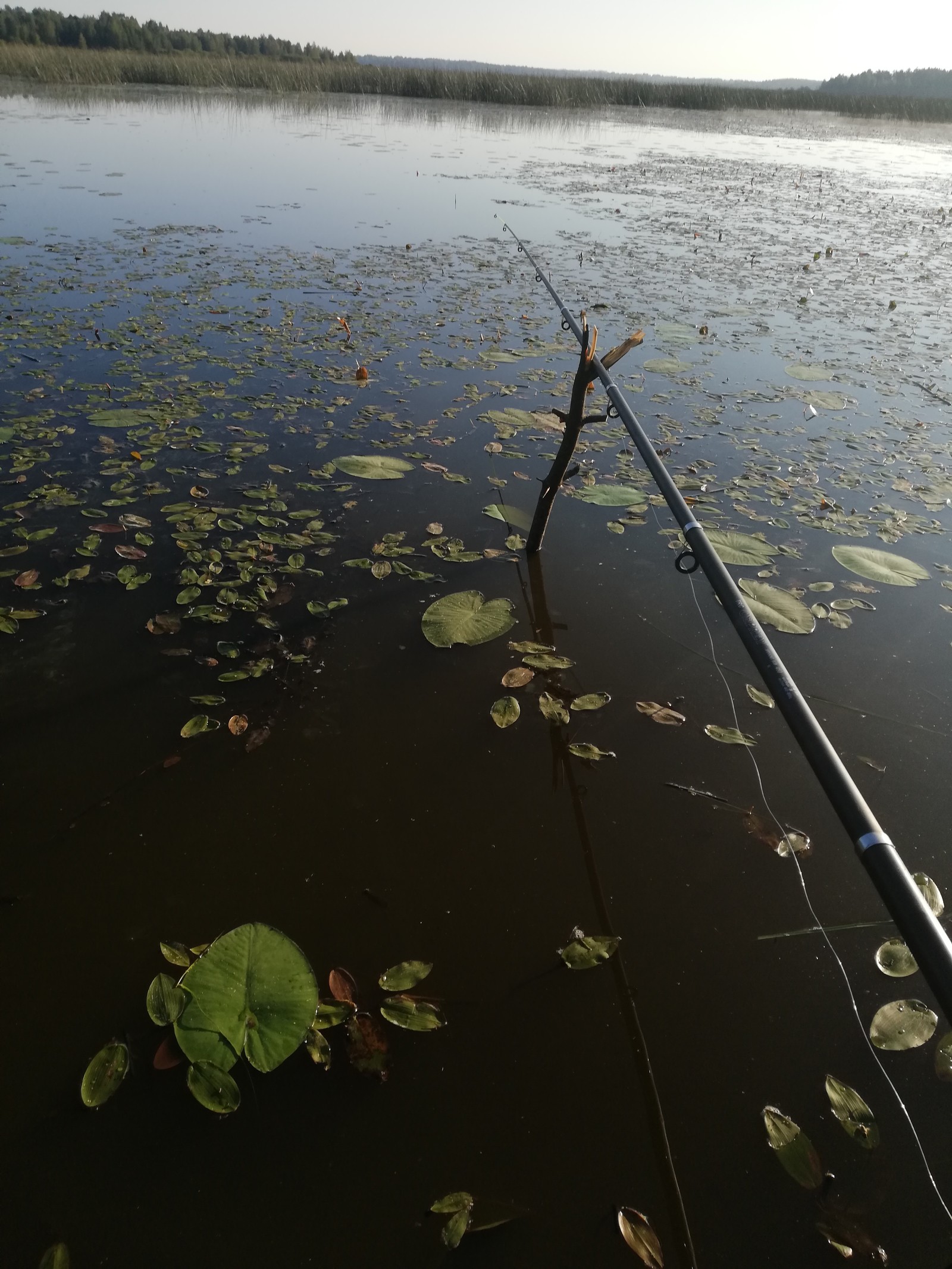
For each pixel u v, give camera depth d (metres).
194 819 2.11
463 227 9.70
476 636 2.77
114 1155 1.46
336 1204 1.41
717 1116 1.56
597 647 2.85
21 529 3.24
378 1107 1.54
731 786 2.31
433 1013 1.68
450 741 2.41
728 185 14.31
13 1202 1.39
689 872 2.05
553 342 5.93
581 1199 1.43
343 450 4.10
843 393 5.27
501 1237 1.37
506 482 3.90
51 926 1.82
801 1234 1.40
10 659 2.59
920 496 3.99
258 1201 1.41
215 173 11.91
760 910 1.97
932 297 7.90
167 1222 1.38
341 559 3.24
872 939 1.91
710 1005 1.76
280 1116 1.52
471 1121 1.53
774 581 3.27
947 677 2.78
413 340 5.76
